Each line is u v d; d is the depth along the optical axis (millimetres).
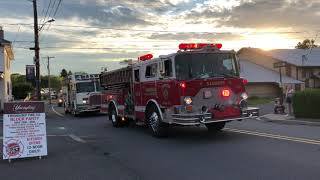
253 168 9219
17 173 10016
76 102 32281
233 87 13859
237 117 13695
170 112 14070
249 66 61875
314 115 20344
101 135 17344
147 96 15977
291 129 16031
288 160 9867
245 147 12000
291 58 63688
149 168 9875
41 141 12102
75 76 32469
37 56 37125
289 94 23812
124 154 12086
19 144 11805
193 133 15852
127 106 18469
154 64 15195
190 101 13375
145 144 13844
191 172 9195
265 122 19828
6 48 42156
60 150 13469
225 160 10297
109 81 20922
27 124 11953
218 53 14008
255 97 56719
